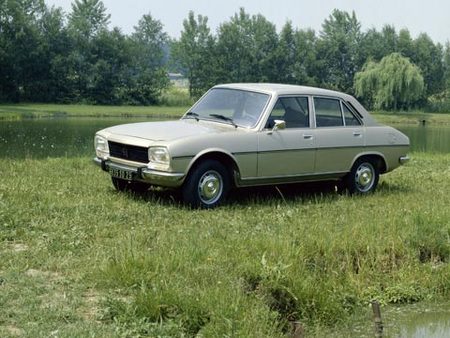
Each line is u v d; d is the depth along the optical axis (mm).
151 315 5562
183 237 7555
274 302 6199
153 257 6566
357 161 11141
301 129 10406
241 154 9711
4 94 69562
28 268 6570
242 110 10266
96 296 5977
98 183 11109
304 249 7332
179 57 78812
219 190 9648
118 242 7387
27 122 43312
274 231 8078
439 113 75875
